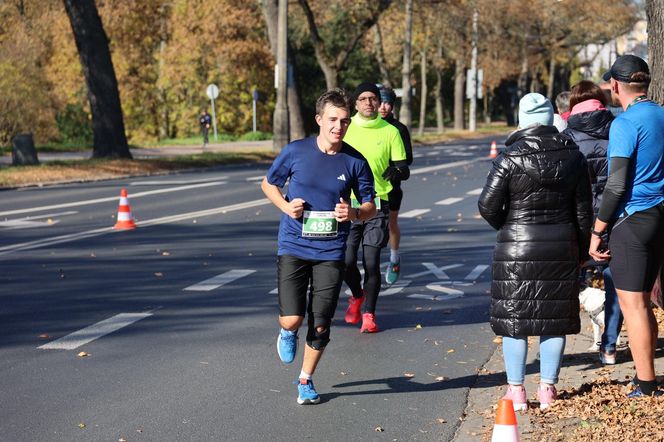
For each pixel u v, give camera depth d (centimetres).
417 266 1725
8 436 800
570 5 9881
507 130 11100
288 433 812
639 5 9888
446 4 7488
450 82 14000
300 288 897
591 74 14000
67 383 964
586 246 847
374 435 807
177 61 8350
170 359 1062
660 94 1219
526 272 830
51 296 1434
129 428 823
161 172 4428
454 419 849
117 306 1359
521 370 847
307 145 895
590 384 905
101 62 4634
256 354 1087
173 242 2033
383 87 1234
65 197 3139
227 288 1498
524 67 11094
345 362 1054
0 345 1130
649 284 839
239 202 2911
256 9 8456
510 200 841
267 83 9050
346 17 7700
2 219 2502
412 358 1072
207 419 849
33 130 6344
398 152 1180
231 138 8394
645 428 731
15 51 6250
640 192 828
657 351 1005
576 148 834
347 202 900
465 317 1295
